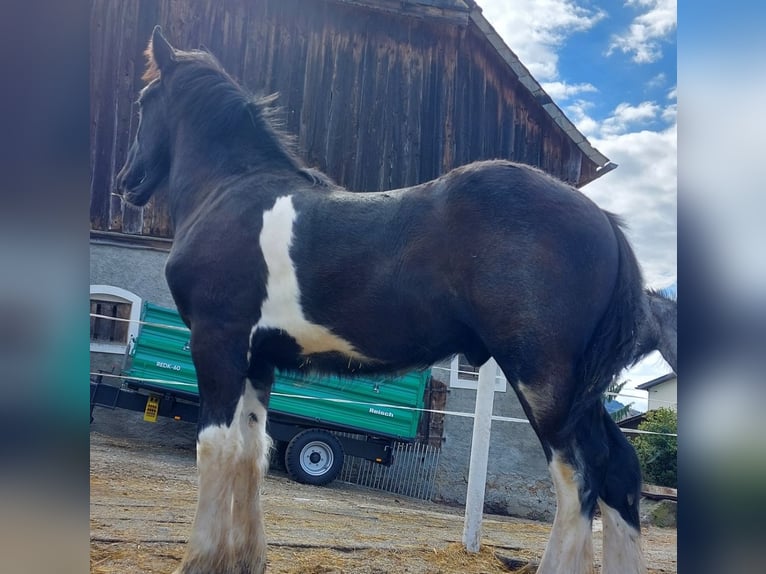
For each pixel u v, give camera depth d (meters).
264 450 3.66
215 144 3.99
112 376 10.81
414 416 11.09
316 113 13.17
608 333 3.10
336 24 13.41
